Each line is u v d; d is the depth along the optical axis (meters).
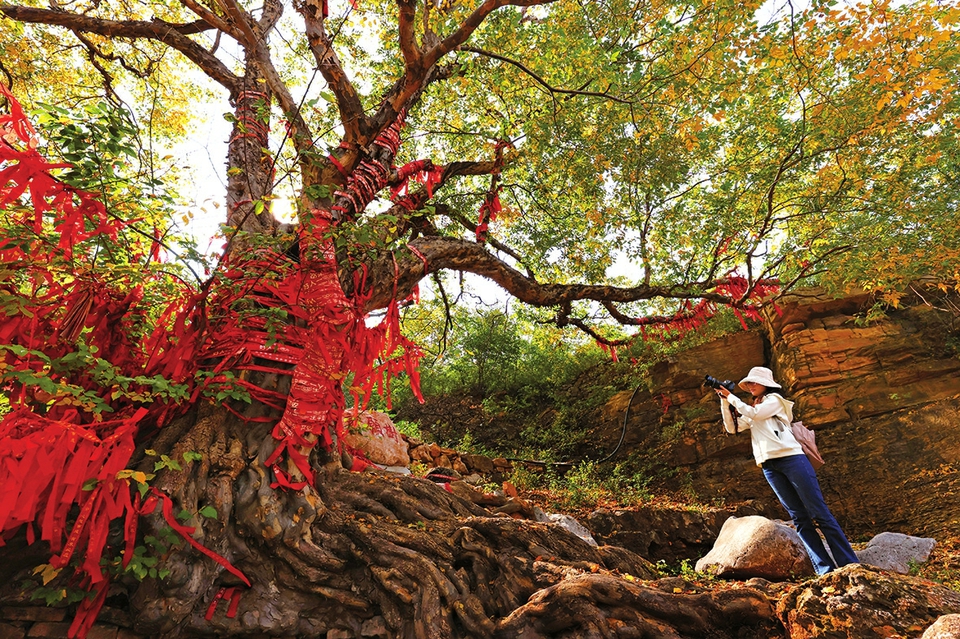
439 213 7.56
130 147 3.43
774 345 11.02
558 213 8.65
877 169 6.61
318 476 4.17
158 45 8.55
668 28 6.17
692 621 3.16
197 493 3.46
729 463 10.27
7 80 7.89
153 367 3.83
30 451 2.98
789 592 3.16
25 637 3.07
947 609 2.63
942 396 9.05
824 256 6.63
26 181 3.12
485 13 4.48
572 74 6.93
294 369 4.12
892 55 4.94
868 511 8.66
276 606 3.48
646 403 11.94
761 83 6.34
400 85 6.89
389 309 4.70
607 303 7.59
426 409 14.09
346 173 5.20
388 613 3.45
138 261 3.78
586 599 3.10
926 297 10.04
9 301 3.20
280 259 4.18
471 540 3.79
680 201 8.09
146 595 3.16
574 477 9.57
